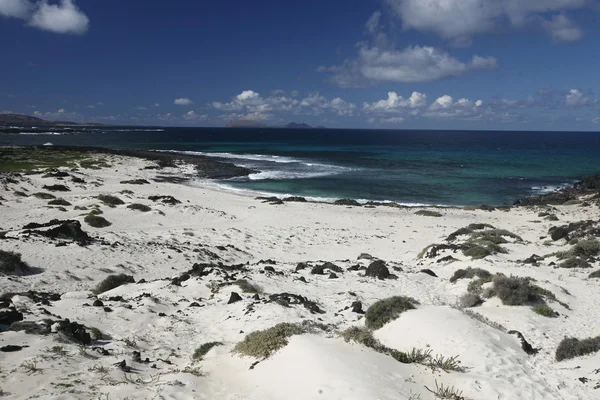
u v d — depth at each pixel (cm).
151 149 10075
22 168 4825
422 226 3347
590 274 1831
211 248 2422
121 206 3256
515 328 1107
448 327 905
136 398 573
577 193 4859
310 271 1912
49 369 640
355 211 3850
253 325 1064
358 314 1214
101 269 1783
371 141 16712
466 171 6825
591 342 922
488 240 2572
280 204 4038
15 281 1459
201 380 687
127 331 1027
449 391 651
